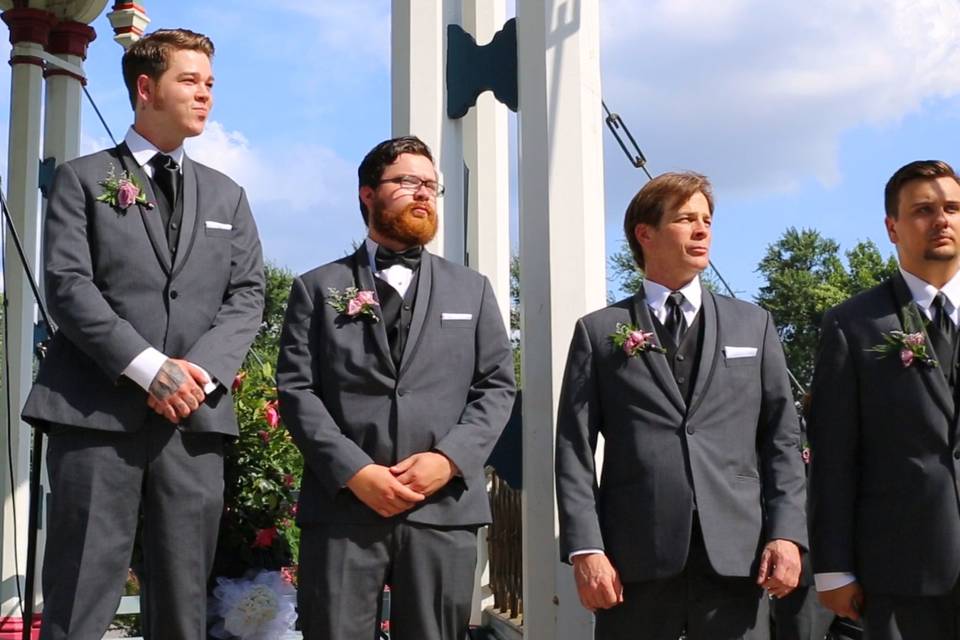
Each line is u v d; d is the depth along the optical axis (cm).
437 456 395
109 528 390
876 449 383
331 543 393
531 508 514
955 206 385
